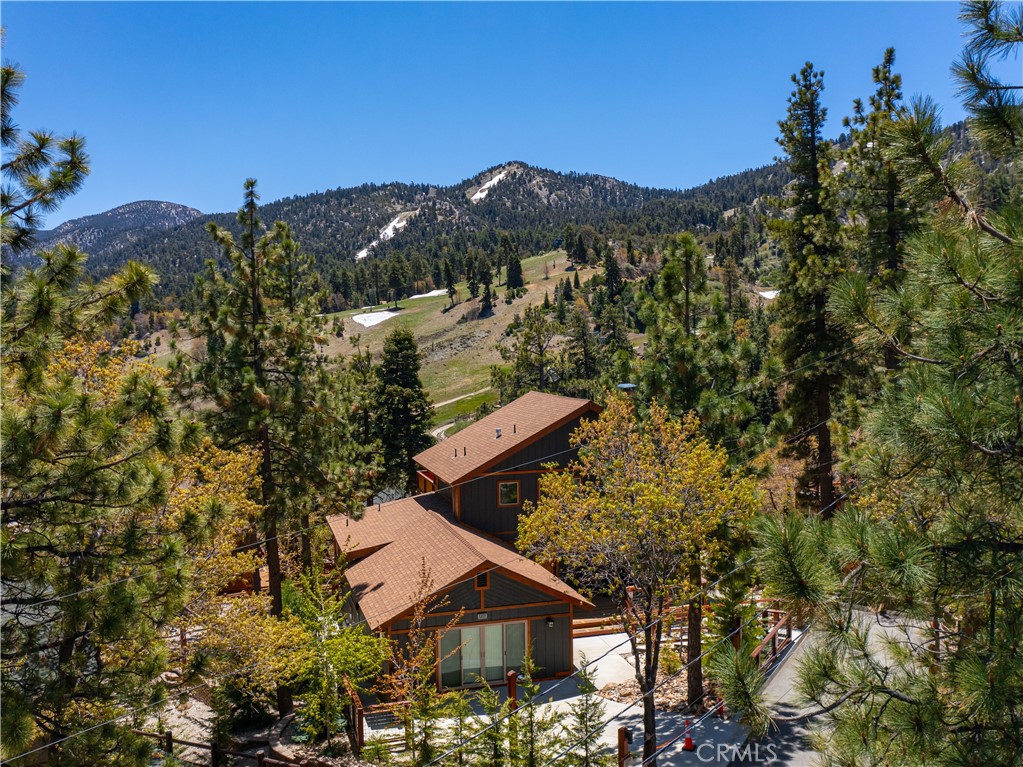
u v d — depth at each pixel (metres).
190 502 16.66
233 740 18.98
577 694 21.17
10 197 11.88
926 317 7.30
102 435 10.93
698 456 18.27
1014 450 6.79
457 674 22.11
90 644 11.84
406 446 47.47
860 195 25.23
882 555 6.49
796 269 27.30
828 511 26.27
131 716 12.15
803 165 29.33
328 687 18.45
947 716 6.91
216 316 24.69
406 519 30.50
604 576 18.30
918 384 7.16
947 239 7.07
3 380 10.98
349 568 27.62
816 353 27.33
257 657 17.55
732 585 18.06
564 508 19.09
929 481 7.30
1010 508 7.24
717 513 17.39
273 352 25.08
